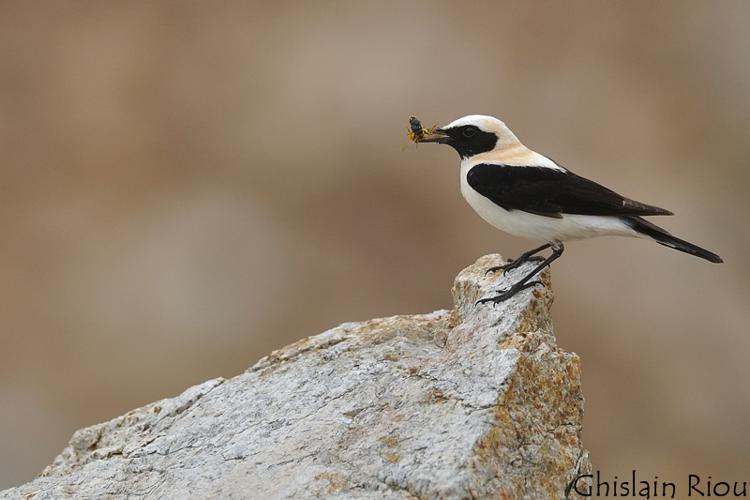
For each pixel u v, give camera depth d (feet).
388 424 22.62
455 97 73.15
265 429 24.35
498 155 29.76
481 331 24.89
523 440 21.97
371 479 21.24
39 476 26.61
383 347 26.91
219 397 26.45
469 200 29.73
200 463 23.71
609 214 28.12
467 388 22.77
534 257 29.25
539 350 23.44
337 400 24.56
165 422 26.63
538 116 71.92
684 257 59.93
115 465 24.66
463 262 62.39
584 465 22.81
